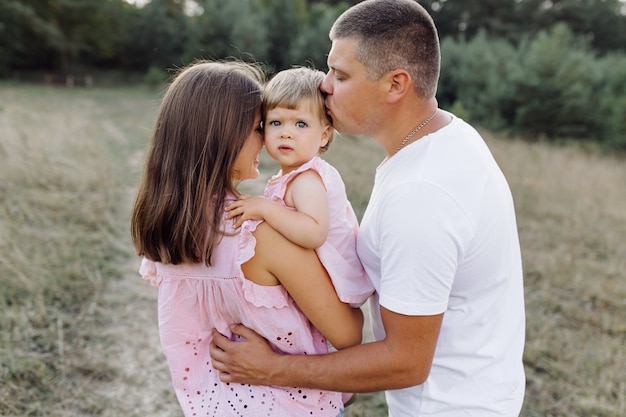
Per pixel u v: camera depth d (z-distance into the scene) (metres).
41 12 27.11
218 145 1.27
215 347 1.44
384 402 2.88
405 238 1.21
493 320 1.37
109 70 29.77
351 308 1.41
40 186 5.70
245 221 1.26
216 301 1.37
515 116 15.39
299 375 1.33
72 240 4.52
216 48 23.86
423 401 1.38
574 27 30.03
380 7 1.34
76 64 29.62
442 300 1.22
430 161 1.29
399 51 1.31
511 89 15.16
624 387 3.00
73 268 4.03
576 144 13.77
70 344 3.20
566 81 14.37
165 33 28.50
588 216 6.45
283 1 24.33
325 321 1.34
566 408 2.85
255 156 1.41
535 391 3.01
